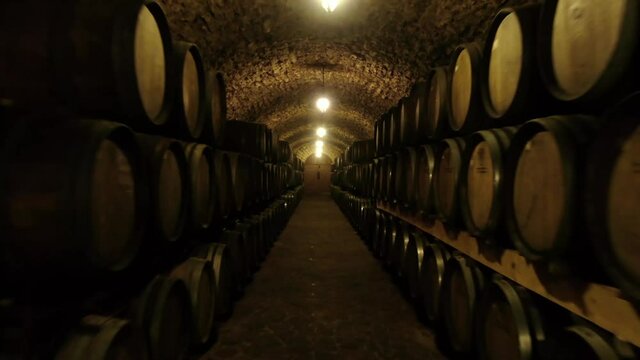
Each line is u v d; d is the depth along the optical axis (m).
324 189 31.50
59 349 1.70
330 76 9.61
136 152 2.22
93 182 1.68
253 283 5.86
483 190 2.97
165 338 2.58
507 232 2.75
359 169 11.34
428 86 4.57
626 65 1.67
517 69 2.62
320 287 5.66
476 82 3.26
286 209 12.53
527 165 2.35
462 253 3.63
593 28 1.89
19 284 1.82
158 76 2.66
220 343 3.75
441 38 5.47
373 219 8.31
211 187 3.99
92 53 1.96
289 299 5.10
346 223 13.10
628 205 1.52
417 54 6.29
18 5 1.79
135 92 2.11
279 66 8.07
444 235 3.89
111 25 2.06
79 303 1.99
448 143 3.63
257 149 7.03
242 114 9.95
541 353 2.04
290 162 16.28
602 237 1.61
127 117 2.32
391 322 4.32
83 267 1.71
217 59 6.11
